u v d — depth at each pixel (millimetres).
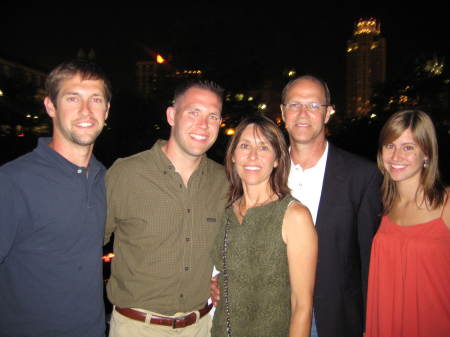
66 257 1928
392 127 2424
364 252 2531
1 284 1886
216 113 2398
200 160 2498
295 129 2627
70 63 1985
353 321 2477
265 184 2148
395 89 13422
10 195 1788
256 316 1973
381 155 2529
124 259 2312
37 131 15328
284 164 2113
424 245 2287
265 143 2088
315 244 1939
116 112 15508
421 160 2365
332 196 2494
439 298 2256
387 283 2422
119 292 2303
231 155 2262
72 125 1946
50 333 1903
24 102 14984
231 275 2049
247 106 14562
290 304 2006
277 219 1977
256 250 2000
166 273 2236
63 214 1909
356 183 2508
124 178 2307
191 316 2318
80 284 1972
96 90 2004
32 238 1868
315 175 2639
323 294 2439
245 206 2211
